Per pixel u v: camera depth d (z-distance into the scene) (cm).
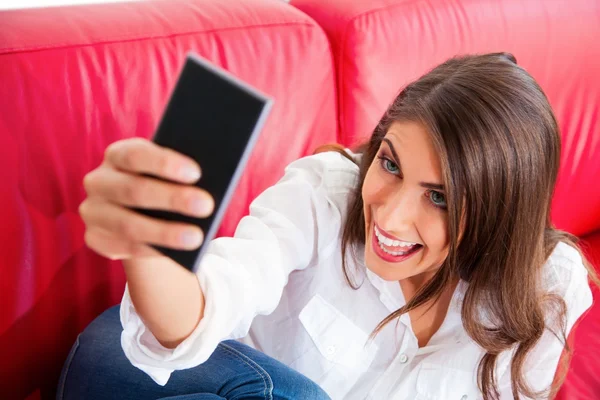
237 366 74
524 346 86
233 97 37
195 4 94
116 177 38
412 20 108
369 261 76
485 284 80
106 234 40
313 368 90
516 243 75
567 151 136
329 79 103
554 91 131
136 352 57
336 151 94
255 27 94
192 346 55
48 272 81
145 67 84
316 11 107
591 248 143
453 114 66
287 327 90
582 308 93
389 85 107
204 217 38
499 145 67
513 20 122
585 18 133
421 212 69
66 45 79
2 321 79
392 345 90
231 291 60
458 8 115
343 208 85
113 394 73
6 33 77
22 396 84
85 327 87
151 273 48
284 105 97
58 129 78
